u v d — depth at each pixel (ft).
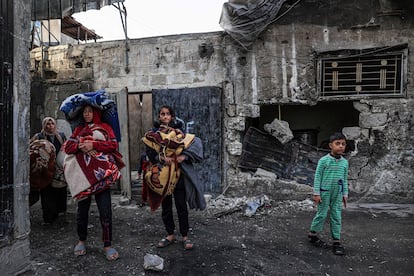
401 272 10.28
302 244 12.56
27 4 10.06
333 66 18.79
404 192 18.10
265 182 19.13
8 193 9.36
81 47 22.61
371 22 18.07
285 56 19.15
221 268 10.41
